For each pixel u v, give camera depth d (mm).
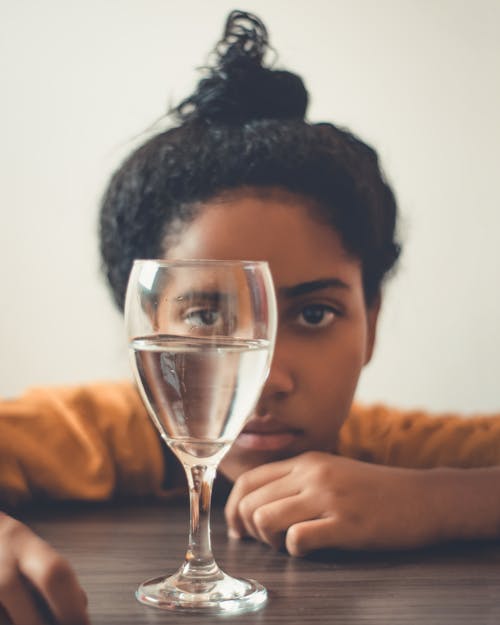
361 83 2324
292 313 828
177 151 880
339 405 860
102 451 947
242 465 848
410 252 2363
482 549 675
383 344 2383
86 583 559
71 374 2230
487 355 2391
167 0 2213
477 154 2354
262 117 964
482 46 2320
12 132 2188
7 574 486
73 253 2213
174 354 491
